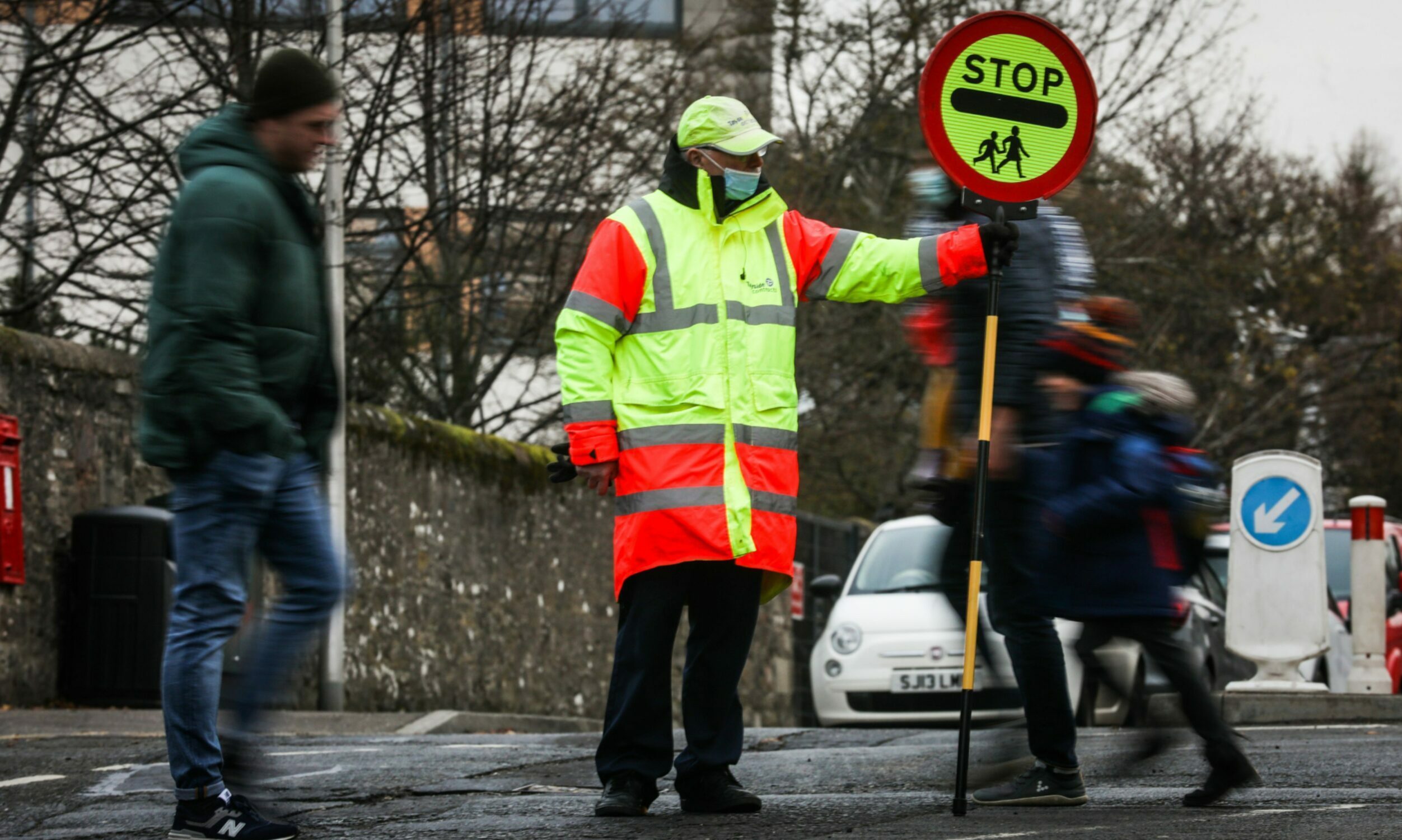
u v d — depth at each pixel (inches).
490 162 1948.8
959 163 614.5
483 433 1866.4
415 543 1667.1
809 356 2583.7
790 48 2620.6
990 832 526.9
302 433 556.7
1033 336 637.9
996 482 632.4
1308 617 1170.0
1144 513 621.3
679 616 596.1
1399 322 4114.2
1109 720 1305.4
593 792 687.7
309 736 1059.3
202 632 523.8
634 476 587.8
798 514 2349.9
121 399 1446.9
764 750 952.3
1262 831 509.7
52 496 1349.7
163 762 809.5
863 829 542.9
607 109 2071.9
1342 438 4109.3
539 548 1925.4
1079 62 618.5
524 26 1988.2
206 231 520.1
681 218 600.1
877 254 614.5
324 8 1830.7
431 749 890.1
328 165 1632.6
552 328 2097.7
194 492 524.7
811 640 2413.9
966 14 2645.2
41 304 1697.8
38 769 773.9
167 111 1704.0
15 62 1769.2
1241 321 3513.8
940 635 1391.5
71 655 1347.2
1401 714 1113.4
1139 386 643.5
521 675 1861.5
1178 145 3307.1
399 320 2064.5
